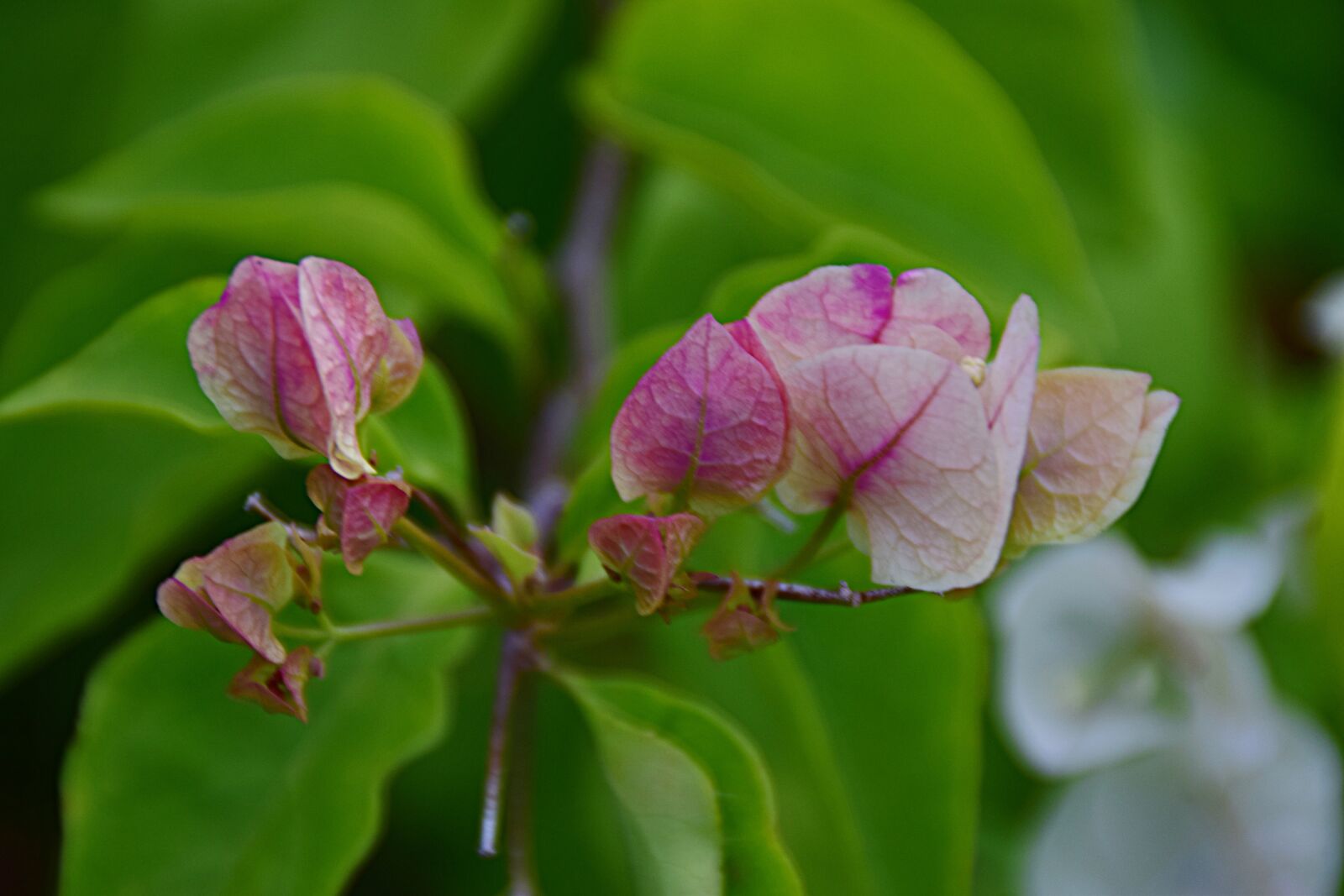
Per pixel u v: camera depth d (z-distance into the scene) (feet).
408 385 2.05
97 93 2.85
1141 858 2.69
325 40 2.80
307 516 2.79
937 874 2.32
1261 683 2.63
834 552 2.06
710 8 2.47
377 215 2.41
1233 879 2.70
